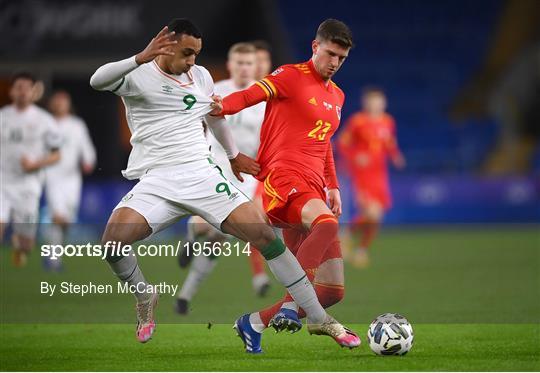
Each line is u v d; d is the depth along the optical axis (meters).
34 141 41.44
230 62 35.22
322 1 97.50
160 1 68.50
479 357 23.80
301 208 24.97
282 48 71.50
